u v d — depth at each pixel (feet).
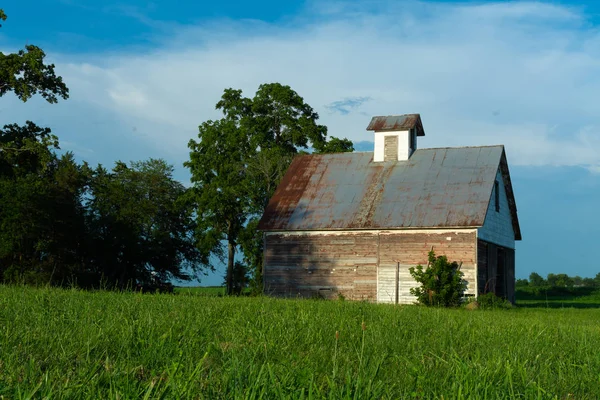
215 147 162.09
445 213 111.55
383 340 31.40
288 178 129.80
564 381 24.06
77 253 146.51
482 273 112.27
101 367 22.57
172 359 23.40
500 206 125.90
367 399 18.29
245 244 151.53
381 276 113.19
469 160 122.01
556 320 59.62
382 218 114.32
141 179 172.14
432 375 22.74
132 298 48.93
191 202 160.97
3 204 127.65
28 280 123.85
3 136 117.29
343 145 175.63
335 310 48.26
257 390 18.33
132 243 150.41
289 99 175.22
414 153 128.06
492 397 19.44
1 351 23.48
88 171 183.42
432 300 104.37
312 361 24.97
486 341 34.37
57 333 27.76
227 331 32.91
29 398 16.52
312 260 117.91
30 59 113.50
